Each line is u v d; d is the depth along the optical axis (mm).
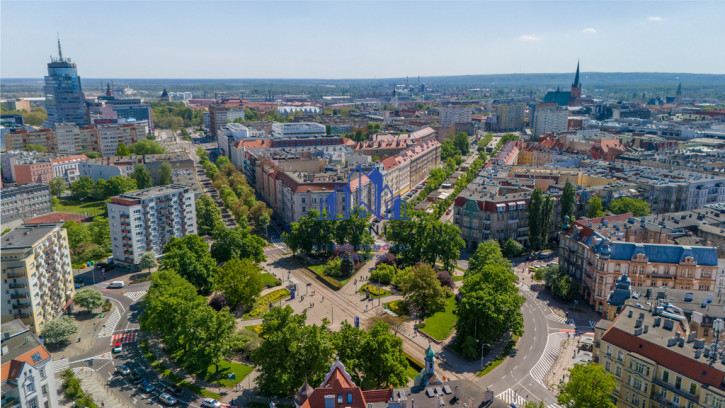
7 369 146250
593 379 142875
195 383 179875
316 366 159875
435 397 136000
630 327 161250
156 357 197500
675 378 142875
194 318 181500
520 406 167000
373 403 133875
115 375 185375
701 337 175750
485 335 196375
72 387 170750
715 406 132750
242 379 183125
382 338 162875
